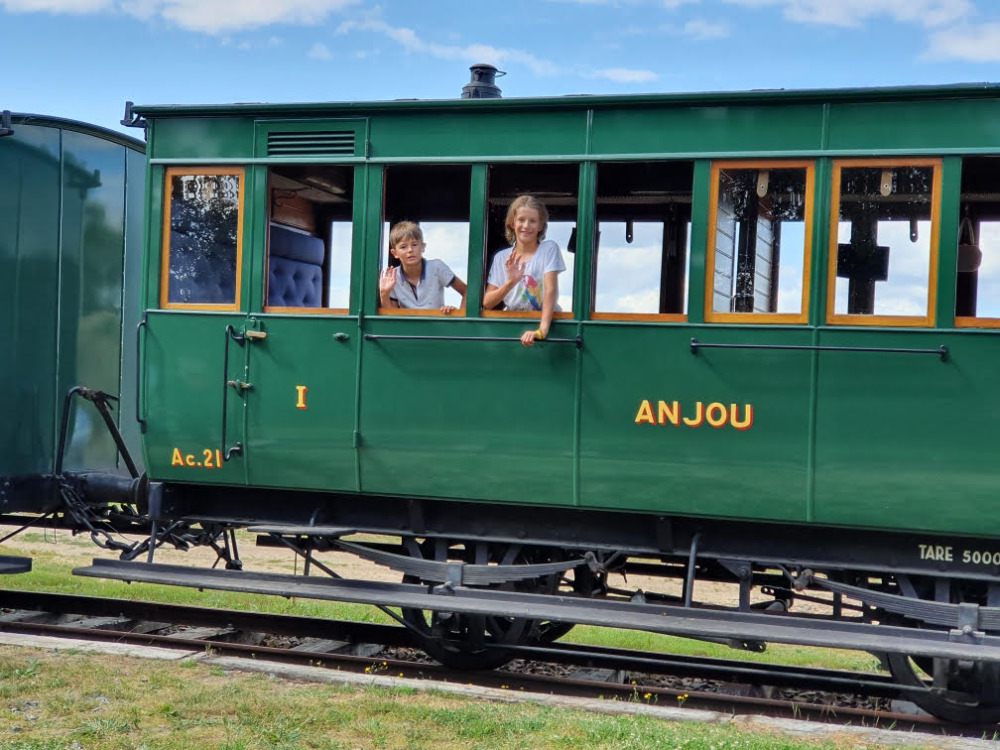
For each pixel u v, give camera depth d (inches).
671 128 245.3
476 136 256.4
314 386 264.8
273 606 356.8
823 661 321.4
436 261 263.1
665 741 203.3
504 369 252.7
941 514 228.4
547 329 247.0
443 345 256.5
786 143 238.7
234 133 272.2
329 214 291.3
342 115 264.8
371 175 262.7
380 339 259.8
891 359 230.4
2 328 307.9
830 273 235.1
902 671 240.2
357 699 229.8
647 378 244.4
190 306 274.5
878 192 233.5
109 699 221.6
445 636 274.1
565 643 294.0
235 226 271.9
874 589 255.0
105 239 338.0
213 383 272.2
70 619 316.5
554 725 213.5
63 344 323.6
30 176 314.2
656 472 244.2
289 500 280.7
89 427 332.2
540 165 256.1
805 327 235.1
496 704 231.5
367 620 341.4
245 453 270.1
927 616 231.3
